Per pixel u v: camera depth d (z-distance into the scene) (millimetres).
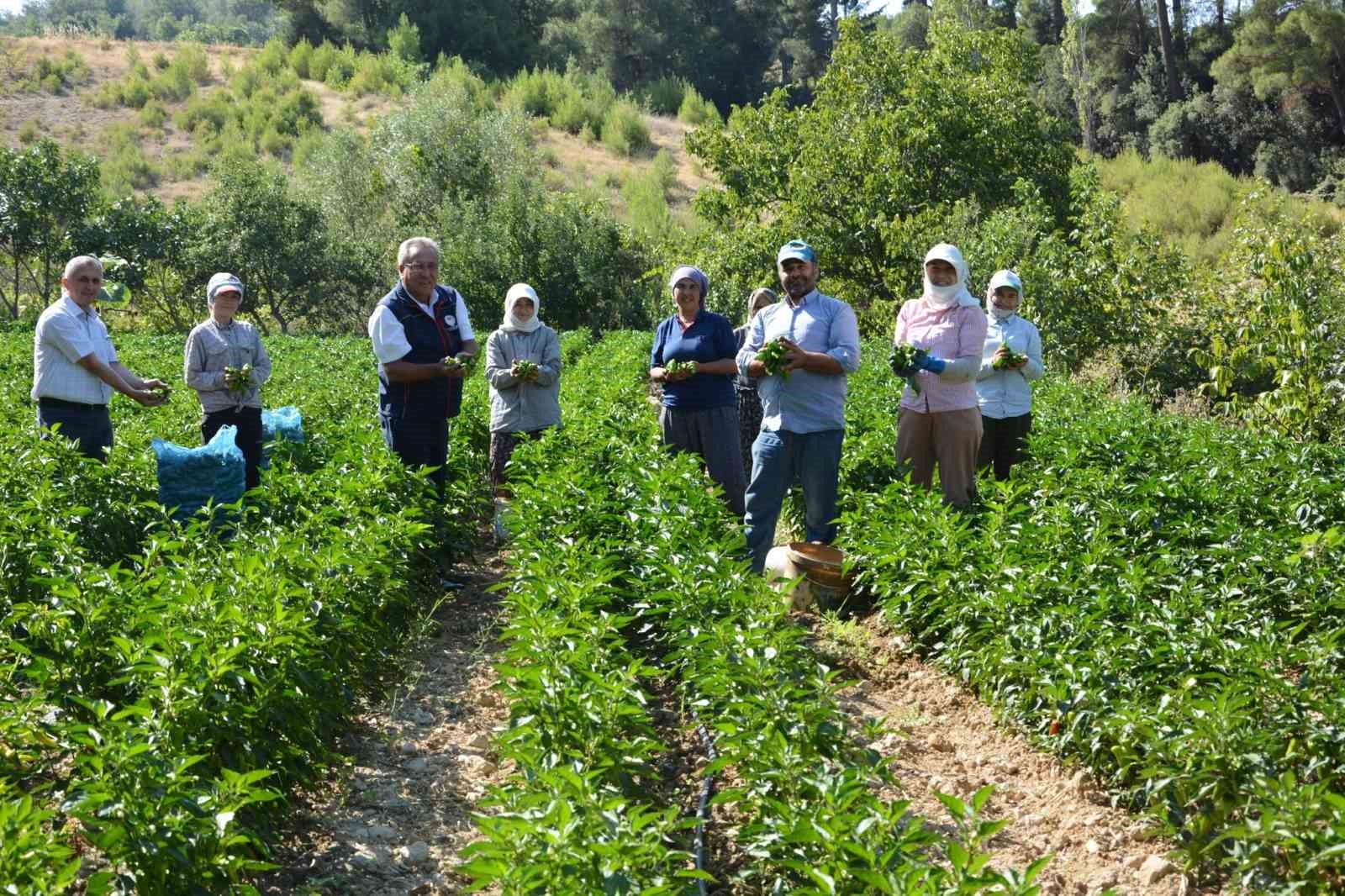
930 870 3707
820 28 91688
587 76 80438
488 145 44562
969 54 33531
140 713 4582
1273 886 4539
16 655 6293
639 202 55531
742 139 33938
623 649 6684
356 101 69125
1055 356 22000
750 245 30891
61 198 34594
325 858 5152
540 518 8422
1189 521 8297
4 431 9805
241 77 69062
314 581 6387
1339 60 55969
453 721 6734
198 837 4098
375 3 85375
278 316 38562
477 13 83375
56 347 9180
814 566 8555
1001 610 6758
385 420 9422
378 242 40219
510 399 11000
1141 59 68312
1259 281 20328
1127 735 5395
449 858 5211
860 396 15102
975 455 9648
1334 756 5184
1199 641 5902
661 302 37250
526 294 10922
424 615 8422
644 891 3635
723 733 5199
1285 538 7934
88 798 3984
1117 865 5066
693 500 8438
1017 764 6184
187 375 9891
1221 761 4891
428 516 8977
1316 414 14227
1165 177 52219
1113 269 22719
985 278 23953
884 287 30797
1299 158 57344
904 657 7805
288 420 11391
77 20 157875
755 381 10906
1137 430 11828
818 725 5059
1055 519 8078
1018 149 32562
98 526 8242
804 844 4266
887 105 31922
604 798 4457
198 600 5555
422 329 9250
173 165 57719
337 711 6035
